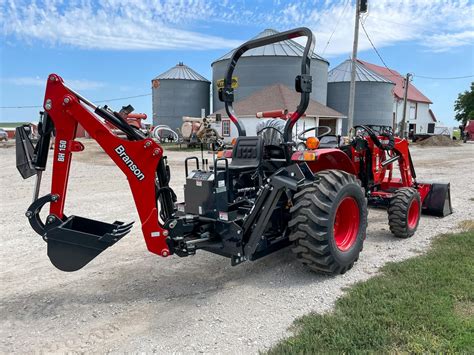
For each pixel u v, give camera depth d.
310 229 3.66
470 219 6.16
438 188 6.35
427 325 2.91
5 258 4.59
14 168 13.26
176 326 3.09
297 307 3.35
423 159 18.34
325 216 3.69
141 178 3.35
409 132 41.56
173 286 3.83
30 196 8.25
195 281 3.94
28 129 3.42
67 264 3.36
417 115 54.09
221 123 25.27
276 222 4.12
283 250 4.79
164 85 39.50
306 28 3.82
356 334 2.80
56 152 3.29
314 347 2.69
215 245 3.66
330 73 39.44
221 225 3.63
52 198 3.29
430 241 5.08
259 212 3.69
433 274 3.82
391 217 5.20
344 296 3.47
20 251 4.83
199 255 4.67
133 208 7.08
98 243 3.30
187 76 39.75
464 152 23.45
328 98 38.66
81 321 3.18
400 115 49.47
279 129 4.56
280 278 3.98
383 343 2.71
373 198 5.92
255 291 3.69
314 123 28.03
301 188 3.80
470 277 3.73
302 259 3.84
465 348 2.63
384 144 5.93
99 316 3.26
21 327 3.11
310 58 3.82
